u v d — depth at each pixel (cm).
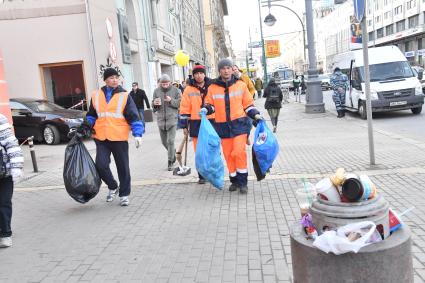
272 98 1443
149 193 730
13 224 616
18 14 1875
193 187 750
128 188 668
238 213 593
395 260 283
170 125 907
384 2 8675
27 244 533
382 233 292
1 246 525
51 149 1409
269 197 659
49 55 1892
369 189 297
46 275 442
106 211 645
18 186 859
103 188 784
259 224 545
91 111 660
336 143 1126
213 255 462
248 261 442
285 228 526
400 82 1641
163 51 2892
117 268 446
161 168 942
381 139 1140
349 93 1791
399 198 611
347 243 272
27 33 1886
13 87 1912
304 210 346
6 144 511
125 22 2108
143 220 592
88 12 1845
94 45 1855
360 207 289
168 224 569
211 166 675
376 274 280
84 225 589
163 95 905
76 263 466
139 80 2425
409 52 7756
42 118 1520
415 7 7219
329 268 287
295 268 310
